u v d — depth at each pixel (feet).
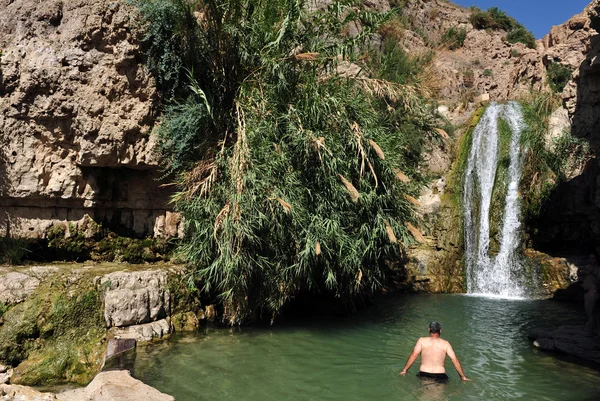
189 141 29.01
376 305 38.55
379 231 29.07
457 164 54.90
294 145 27.68
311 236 26.17
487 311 36.86
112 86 27.78
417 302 40.60
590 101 46.32
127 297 24.63
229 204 25.64
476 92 87.10
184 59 30.30
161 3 28.37
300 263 26.32
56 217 28.55
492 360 24.03
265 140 27.22
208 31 30.35
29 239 27.58
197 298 28.45
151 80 29.14
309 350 24.98
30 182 27.09
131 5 28.19
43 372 21.21
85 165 28.22
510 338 28.48
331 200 27.68
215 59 30.91
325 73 32.48
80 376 21.62
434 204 51.21
